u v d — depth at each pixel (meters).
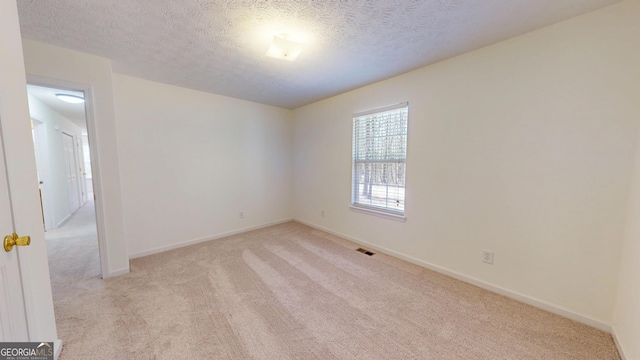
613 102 1.60
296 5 1.56
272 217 4.48
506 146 2.07
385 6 1.57
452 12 1.64
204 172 3.54
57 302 2.02
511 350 1.53
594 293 1.71
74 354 1.48
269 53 2.05
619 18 1.56
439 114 2.50
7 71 1.08
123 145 2.85
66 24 1.76
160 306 1.98
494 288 2.19
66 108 4.57
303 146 4.44
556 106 1.82
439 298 2.11
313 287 2.29
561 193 1.83
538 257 1.95
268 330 1.71
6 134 1.05
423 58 2.38
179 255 3.05
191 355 1.48
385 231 3.12
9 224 1.05
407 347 1.56
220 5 1.56
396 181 3.01
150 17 1.68
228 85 3.20
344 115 3.61
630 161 1.55
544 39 1.84
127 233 2.91
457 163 2.39
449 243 2.49
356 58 2.37
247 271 2.61
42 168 4.24
